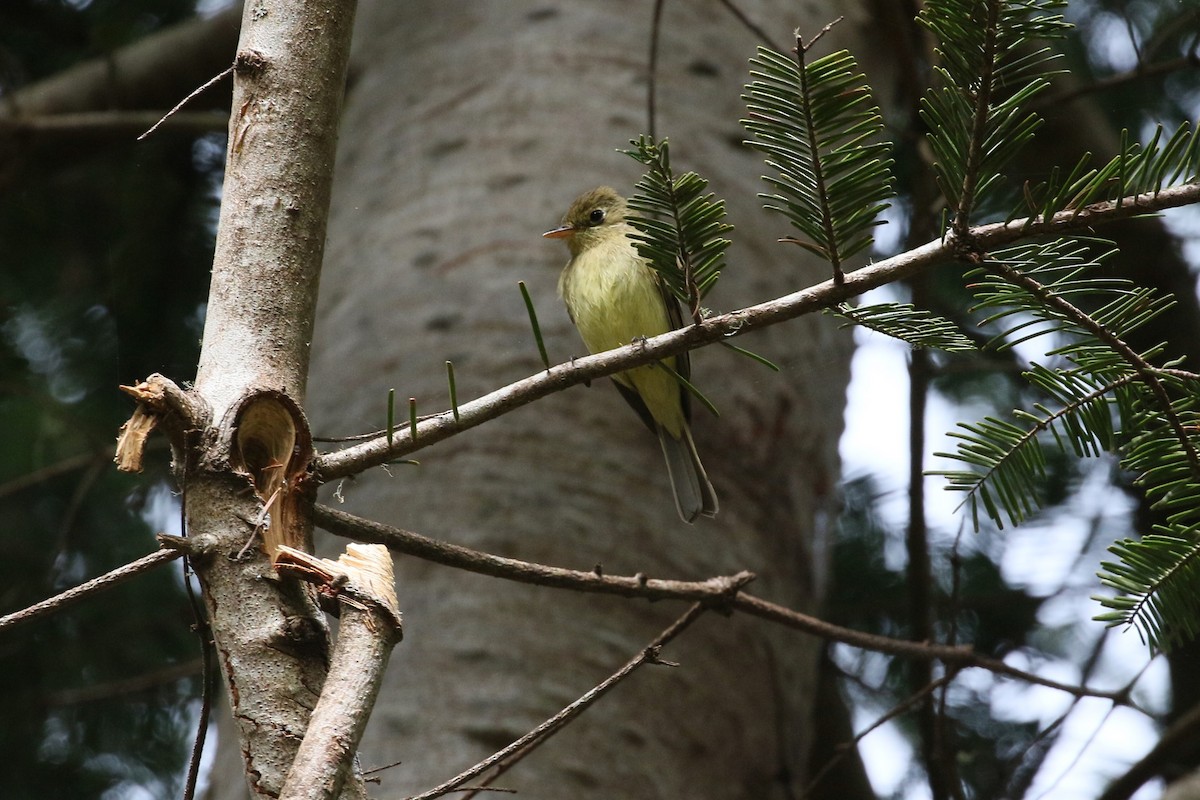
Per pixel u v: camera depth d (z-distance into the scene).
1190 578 4.60
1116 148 13.78
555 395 9.57
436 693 8.22
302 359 4.04
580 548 8.86
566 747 8.09
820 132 4.07
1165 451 4.60
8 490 11.76
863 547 13.80
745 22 9.97
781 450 10.26
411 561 8.87
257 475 3.95
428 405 9.59
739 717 8.89
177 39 14.98
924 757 9.98
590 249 10.27
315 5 4.29
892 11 10.97
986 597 12.88
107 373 14.08
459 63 11.91
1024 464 4.72
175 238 14.77
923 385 10.97
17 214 14.66
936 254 4.18
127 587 13.49
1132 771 10.41
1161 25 12.79
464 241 10.55
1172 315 13.75
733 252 10.82
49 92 14.78
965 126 4.06
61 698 12.39
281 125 4.17
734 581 5.62
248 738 3.50
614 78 11.54
